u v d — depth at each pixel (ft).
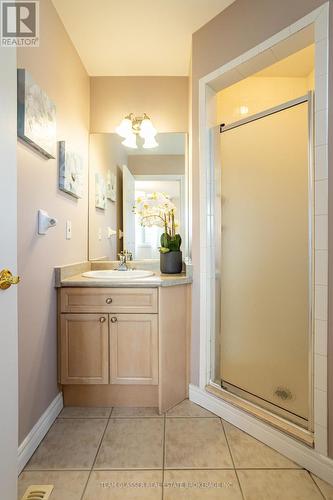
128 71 7.68
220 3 5.49
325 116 4.22
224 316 5.95
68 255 6.45
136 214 7.89
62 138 5.99
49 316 5.48
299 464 4.48
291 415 4.86
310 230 4.59
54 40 5.54
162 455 4.68
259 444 4.95
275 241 5.10
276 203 5.07
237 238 5.69
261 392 5.31
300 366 4.75
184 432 5.26
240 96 7.86
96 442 4.98
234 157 5.71
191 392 6.34
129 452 4.74
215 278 6.08
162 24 6.00
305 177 4.67
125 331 5.88
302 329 4.73
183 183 7.85
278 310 5.06
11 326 3.24
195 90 6.26
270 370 5.18
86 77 7.63
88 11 5.64
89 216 7.86
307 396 4.65
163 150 7.88
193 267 6.35
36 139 4.57
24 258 4.49
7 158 3.14
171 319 6.05
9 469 3.21
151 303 5.86
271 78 7.86
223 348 5.97
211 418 5.70
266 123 5.19
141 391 6.10
